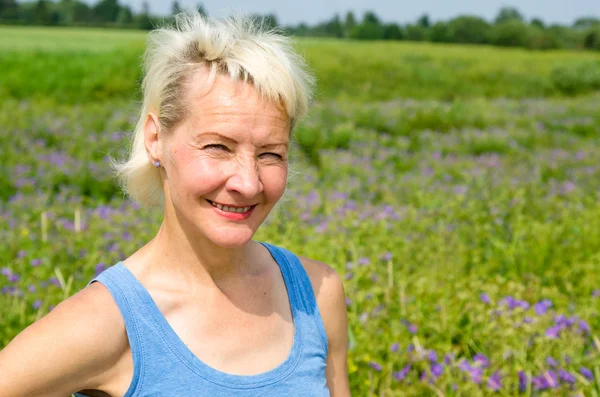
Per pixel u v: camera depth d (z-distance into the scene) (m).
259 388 1.71
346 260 5.34
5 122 11.00
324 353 1.90
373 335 3.93
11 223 5.80
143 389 1.62
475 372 3.44
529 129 13.70
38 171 8.08
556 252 5.90
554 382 3.42
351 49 34.03
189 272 1.75
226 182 1.66
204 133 1.66
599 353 3.79
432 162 9.75
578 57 40.22
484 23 71.19
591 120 15.32
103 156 9.57
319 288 1.98
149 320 1.65
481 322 4.09
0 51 23.25
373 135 11.77
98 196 7.81
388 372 3.54
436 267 5.21
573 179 9.14
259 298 1.83
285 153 1.74
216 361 1.71
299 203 6.59
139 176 1.84
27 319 3.92
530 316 3.99
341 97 20.30
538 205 7.41
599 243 6.18
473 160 9.96
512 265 5.53
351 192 7.93
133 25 65.69
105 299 1.63
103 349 1.59
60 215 6.50
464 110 15.59
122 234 5.49
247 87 1.66
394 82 26.17
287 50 1.75
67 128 10.90
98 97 17.89
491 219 6.75
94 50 27.56
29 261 4.84
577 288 5.11
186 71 1.68
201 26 1.72
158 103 1.72
